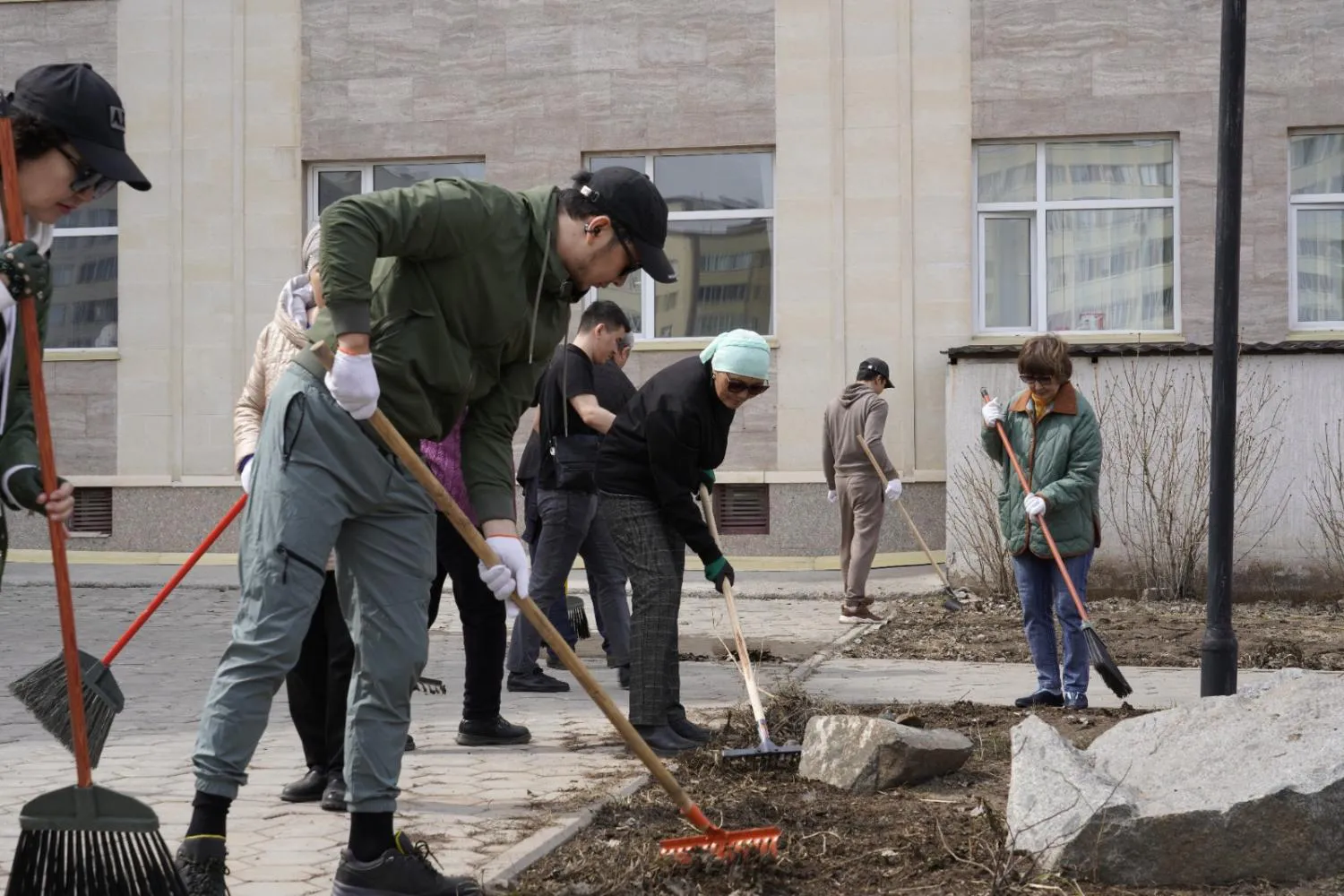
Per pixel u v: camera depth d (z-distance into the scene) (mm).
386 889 3803
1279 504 13031
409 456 3742
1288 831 4145
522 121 15812
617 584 8266
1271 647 9477
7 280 3117
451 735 6664
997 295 15328
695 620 11820
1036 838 4281
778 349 15336
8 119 3107
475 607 6305
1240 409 13102
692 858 4180
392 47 15977
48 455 3240
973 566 13445
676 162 15797
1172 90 14859
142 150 16297
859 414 11570
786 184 15359
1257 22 14727
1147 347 13125
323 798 5121
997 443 7852
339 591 3990
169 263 16234
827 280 15266
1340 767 4250
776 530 15258
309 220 16297
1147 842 4145
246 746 3717
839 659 9633
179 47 16234
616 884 4027
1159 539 13078
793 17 15352
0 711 7270
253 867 4250
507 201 3979
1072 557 7570
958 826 4781
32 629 10930
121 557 16172
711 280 15742
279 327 5375
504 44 15828
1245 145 14781
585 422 7863
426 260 3900
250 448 5414
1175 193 15086
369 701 3848
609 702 4109
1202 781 4379
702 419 6164
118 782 5473
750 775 5660
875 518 11680
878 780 5426
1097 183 15219
